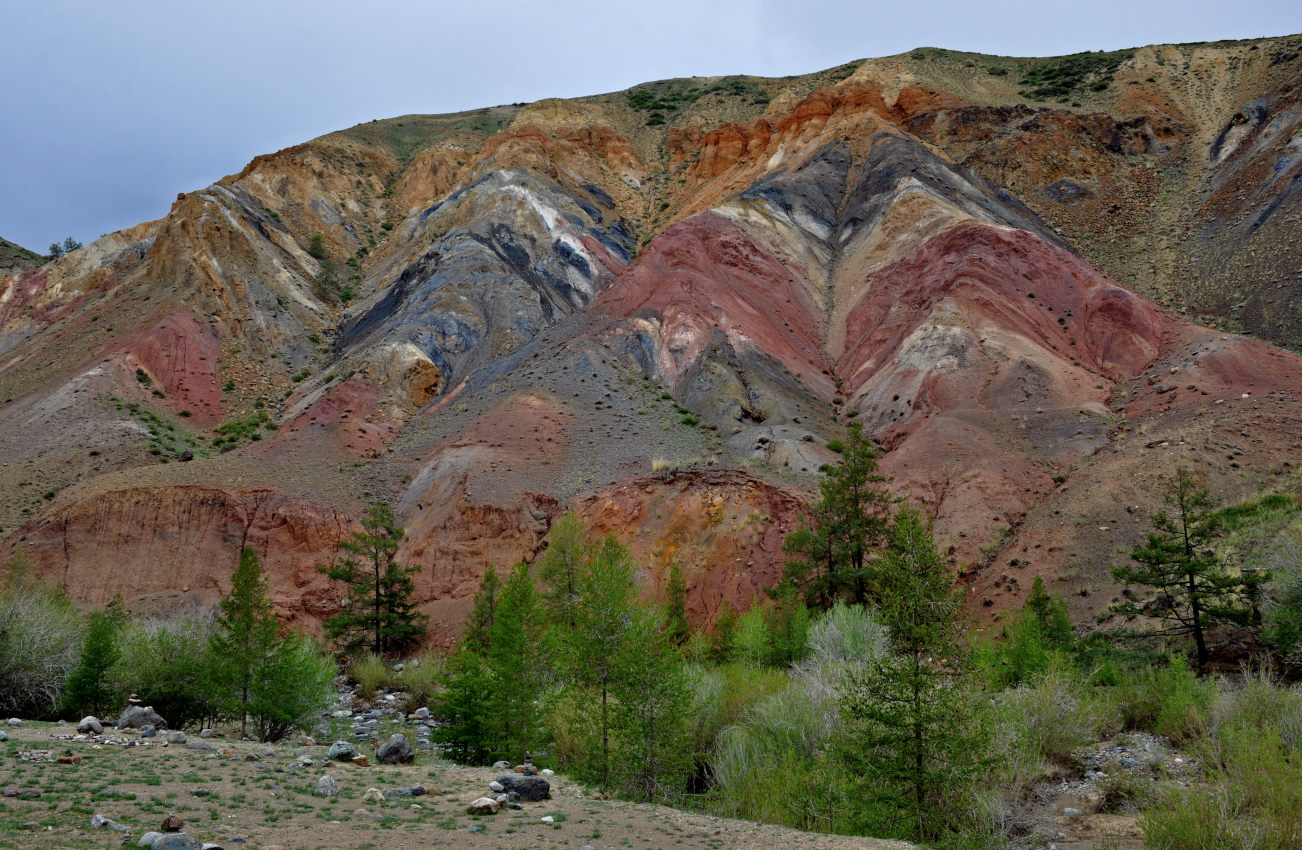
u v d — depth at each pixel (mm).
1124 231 97375
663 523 47625
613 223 121062
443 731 21938
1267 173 90438
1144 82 125375
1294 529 30906
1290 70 109250
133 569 51688
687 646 32844
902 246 83625
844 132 116688
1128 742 19375
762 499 47969
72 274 118250
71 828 9773
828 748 17078
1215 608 27094
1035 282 71625
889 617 15469
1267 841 11523
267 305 96250
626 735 18078
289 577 51000
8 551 52281
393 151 152375
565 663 21562
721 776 18250
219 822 10734
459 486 53094
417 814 12531
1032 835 14344
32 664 25062
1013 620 34250
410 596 47844
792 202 98438
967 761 14602
